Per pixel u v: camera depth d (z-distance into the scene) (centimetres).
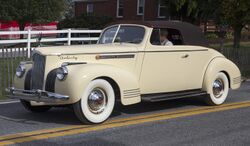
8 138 710
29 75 857
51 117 877
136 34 910
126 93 833
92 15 3500
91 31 2391
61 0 3925
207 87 1003
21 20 3728
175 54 937
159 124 830
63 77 775
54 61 811
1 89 1188
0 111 941
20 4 3628
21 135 730
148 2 3959
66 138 718
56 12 3866
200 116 910
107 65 823
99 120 811
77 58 827
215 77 1018
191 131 781
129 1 4169
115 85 829
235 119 888
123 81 827
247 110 985
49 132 752
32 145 674
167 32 962
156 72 909
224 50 1934
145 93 902
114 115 902
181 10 2902
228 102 1083
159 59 910
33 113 920
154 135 748
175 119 877
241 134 767
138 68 881
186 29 976
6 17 3622
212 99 1019
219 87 1036
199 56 989
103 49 845
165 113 931
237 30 2169
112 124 818
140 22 915
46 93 778
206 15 2598
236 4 1983
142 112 939
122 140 713
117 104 1016
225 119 886
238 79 1080
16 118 868
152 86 908
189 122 852
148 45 893
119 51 855
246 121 871
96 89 803
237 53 1927
